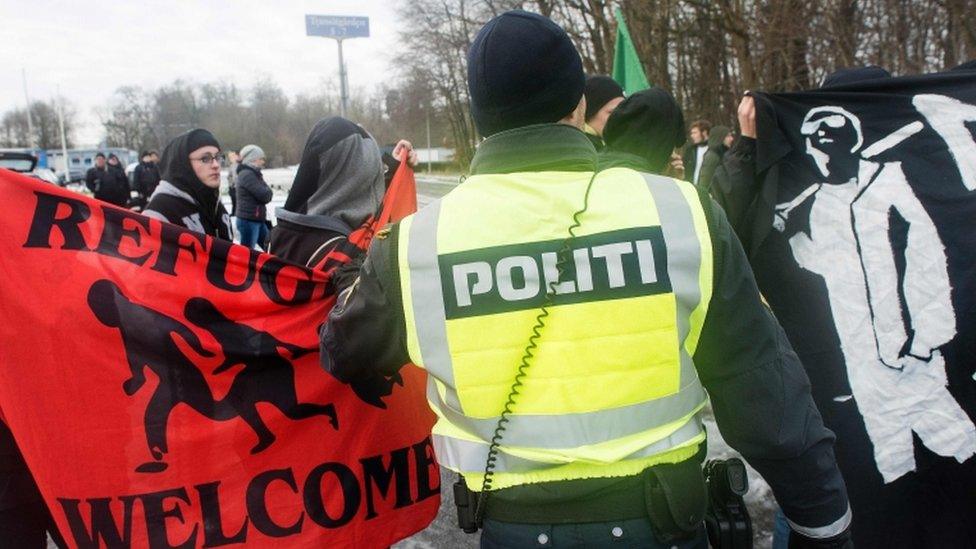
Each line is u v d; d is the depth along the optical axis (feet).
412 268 4.96
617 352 4.78
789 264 8.34
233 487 7.60
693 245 4.81
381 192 9.61
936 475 8.01
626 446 4.81
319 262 8.59
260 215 32.53
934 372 8.00
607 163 7.39
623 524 4.85
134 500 7.41
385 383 7.99
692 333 4.89
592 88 11.01
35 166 42.98
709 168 20.53
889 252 8.13
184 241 7.61
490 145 5.17
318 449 7.81
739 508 5.45
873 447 8.11
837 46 36.58
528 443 4.87
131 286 7.45
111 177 56.85
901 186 8.14
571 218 4.86
